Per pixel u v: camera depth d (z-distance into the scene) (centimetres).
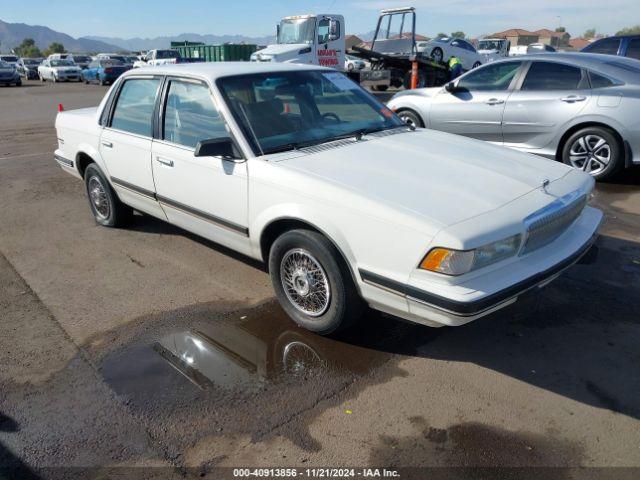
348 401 294
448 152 376
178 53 3003
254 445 265
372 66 1953
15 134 1193
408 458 255
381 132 420
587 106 650
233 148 371
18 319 388
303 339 355
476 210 292
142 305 405
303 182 330
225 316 387
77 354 344
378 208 296
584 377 311
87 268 472
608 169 654
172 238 538
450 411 285
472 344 345
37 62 3825
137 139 464
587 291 407
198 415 286
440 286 278
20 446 268
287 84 425
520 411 284
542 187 326
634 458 252
